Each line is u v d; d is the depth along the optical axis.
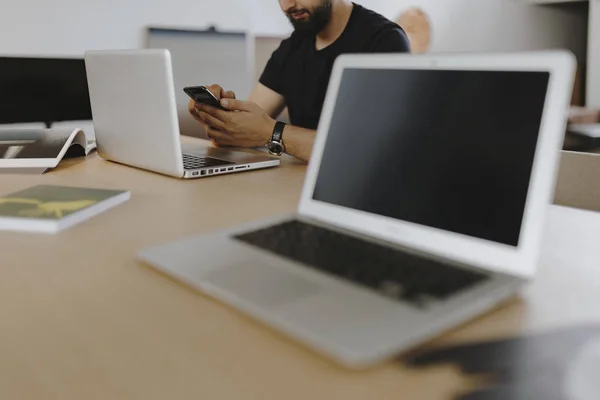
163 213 0.88
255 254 0.64
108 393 0.40
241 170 1.24
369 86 0.75
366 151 0.73
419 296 0.52
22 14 2.65
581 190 1.04
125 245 0.72
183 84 3.09
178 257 0.63
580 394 0.39
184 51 3.08
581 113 3.73
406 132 0.70
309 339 0.45
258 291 0.54
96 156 1.47
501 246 0.58
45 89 2.46
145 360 0.44
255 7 3.32
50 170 1.27
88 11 2.83
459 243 0.61
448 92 0.66
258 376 0.42
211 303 0.55
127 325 0.50
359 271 0.58
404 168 0.69
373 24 1.91
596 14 4.11
